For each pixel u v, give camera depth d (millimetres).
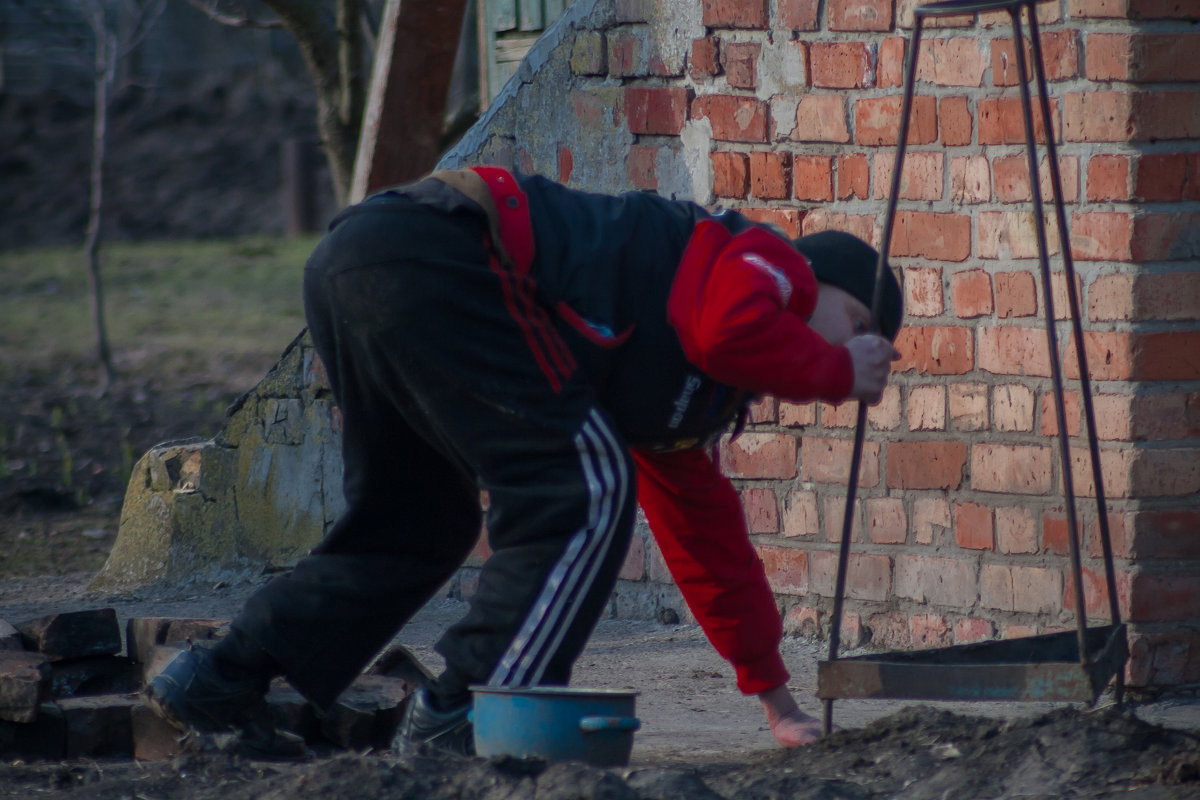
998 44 13906
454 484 10906
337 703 11992
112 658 13781
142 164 82562
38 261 69188
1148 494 13320
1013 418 14203
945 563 14805
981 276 14305
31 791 10180
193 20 88438
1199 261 13258
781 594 16156
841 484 15555
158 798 9875
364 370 10133
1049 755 9477
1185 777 8914
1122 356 13320
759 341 9180
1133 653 13297
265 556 20141
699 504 11133
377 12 35500
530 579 9531
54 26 70062
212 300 57531
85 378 42906
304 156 77562
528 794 8516
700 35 16109
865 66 14906
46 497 30359
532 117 17578
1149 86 13086
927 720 10383
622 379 9906
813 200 15492
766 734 12586
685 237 9914
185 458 20750
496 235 9570
